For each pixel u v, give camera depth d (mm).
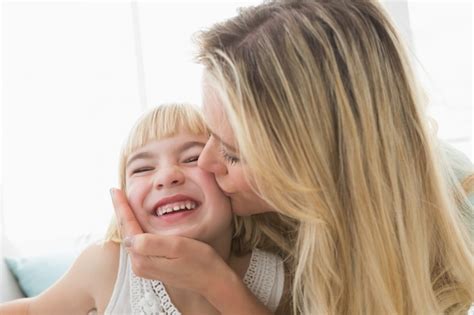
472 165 988
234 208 860
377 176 771
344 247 802
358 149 761
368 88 758
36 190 2088
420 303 810
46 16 2150
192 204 836
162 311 860
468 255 851
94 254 917
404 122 797
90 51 2178
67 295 903
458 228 857
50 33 2152
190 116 893
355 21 767
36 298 910
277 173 739
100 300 894
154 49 2207
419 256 808
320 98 748
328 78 749
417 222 807
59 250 1929
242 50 752
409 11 2289
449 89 2271
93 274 901
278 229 970
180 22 2213
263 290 925
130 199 847
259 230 960
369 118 760
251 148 728
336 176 780
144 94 2197
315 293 823
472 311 1021
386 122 771
